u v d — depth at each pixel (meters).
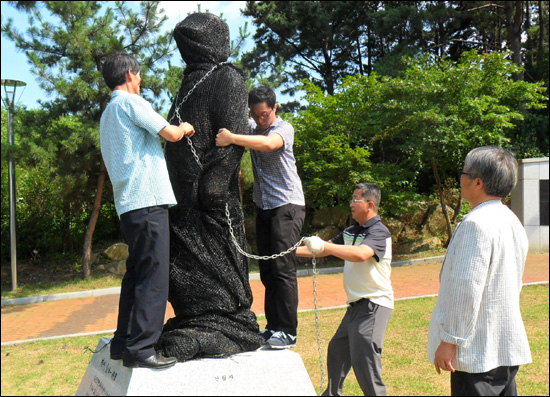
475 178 2.52
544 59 19.58
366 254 3.30
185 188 2.92
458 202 15.09
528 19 20.75
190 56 3.00
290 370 2.73
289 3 19.95
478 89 13.62
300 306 8.31
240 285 2.99
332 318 7.16
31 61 10.45
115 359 2.73
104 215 15.78
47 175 13.61
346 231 3.82
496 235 2.38
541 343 5.48
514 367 2.46
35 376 5.20
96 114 11.70
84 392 3.07
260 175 3.48
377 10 19.84
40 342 6.72
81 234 15.48
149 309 2.52
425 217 14.96
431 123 12.66
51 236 15.25
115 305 9.84
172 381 2.50
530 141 17.44
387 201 13.60
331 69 21.64
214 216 2.95
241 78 3.06
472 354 2.38
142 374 2.47
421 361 5.16
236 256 3.00
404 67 16.84
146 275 2.56
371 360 3.38
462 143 12.97
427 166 14.64
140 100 2.66
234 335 2.83
